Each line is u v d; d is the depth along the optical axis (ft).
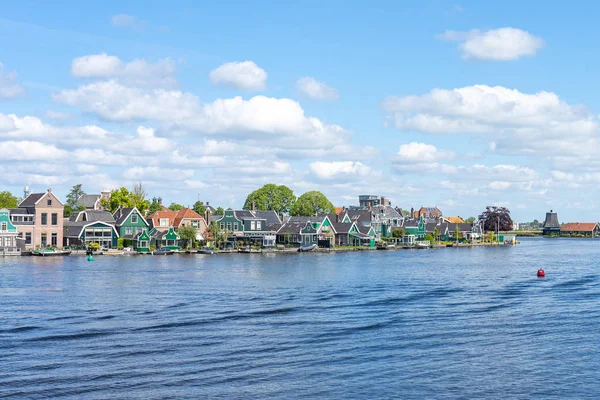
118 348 174.91
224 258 501.15
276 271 383.04
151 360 163.43
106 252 526.98
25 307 236.02
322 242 637.30
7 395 138.51
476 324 208.33
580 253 648.38
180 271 375.66
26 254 506.48
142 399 136.87
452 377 151.43
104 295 267.18
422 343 181.88
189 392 140.87
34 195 540.93
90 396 138.31
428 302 255.09
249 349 174.60
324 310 234.38
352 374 153.17
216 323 208.54
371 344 180.45
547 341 184.75
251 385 145.28
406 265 445.78
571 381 149.38
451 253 633.61
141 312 227.20
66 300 252.83
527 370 156.97
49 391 140.97
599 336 191.01
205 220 618.03
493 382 148.36
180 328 200.54
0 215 503.20
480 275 371.35
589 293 284.82
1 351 171.32
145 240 553.64
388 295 274.98
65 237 545.85
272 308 237.66
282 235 635.25
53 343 180.14
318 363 161.68
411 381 148.66
